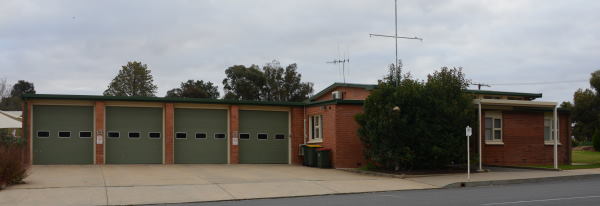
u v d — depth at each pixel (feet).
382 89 74.18
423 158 74.33
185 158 90.22
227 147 92.89
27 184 56.75
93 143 84.99
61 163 83.71
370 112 74.79
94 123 84.99
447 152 73.31
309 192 55.47
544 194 51.62
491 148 91.45
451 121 74.54
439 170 76.89
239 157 93.45
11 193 50.39
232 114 92.17
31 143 82.23
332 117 84.79
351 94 108.37
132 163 87.10
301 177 68.64
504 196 50.16
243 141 93.97
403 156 72.69
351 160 83.71
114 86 182.39
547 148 97.81
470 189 58.54
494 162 91.56
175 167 81.92
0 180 53.98
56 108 83.97
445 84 75.36
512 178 66.80
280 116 96.78
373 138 73.82
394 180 66.08
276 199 51.34
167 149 87.61
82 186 55.88
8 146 62.85
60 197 48.98
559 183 64.49
